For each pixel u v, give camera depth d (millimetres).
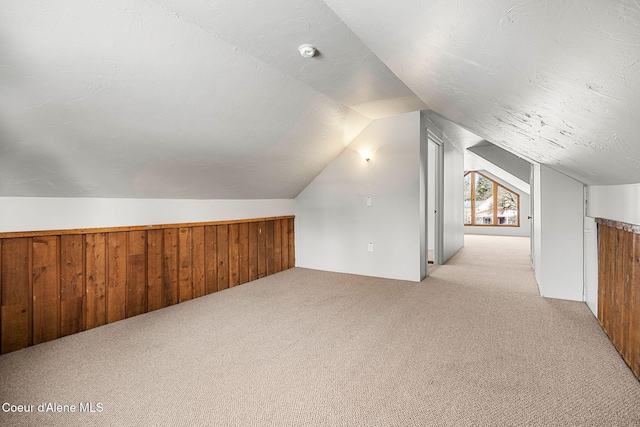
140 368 1947
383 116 3959
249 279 4062
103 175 2469
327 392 1689
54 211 2402
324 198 4586
